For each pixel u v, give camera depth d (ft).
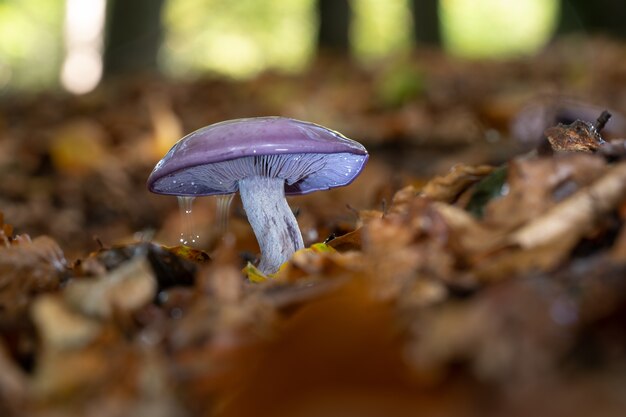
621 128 2.16
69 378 0.84
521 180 0.98
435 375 0.78
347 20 7.30
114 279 0.92
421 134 2.97
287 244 1.20
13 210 2.63
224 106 4.48
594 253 0.92
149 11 6.55
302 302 0.91
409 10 8.77
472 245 0.93
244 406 0.80
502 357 0.77
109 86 5.63
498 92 4.05
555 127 1.24
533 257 0.90
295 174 1.23
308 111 3.85
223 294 0.92
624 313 0.80
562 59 5.35
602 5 7.21
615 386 0.74
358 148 1.16
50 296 0.93
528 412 0.74
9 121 4.46
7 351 0.89
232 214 1.76
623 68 4.40
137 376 0.83
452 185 1.22
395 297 0.88
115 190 2.75
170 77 5.98
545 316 0.80
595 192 0.94
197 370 0.85
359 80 5.08
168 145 3.45
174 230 2.23
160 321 0.93
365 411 0.77
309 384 0.80
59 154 3.14
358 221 1.30
